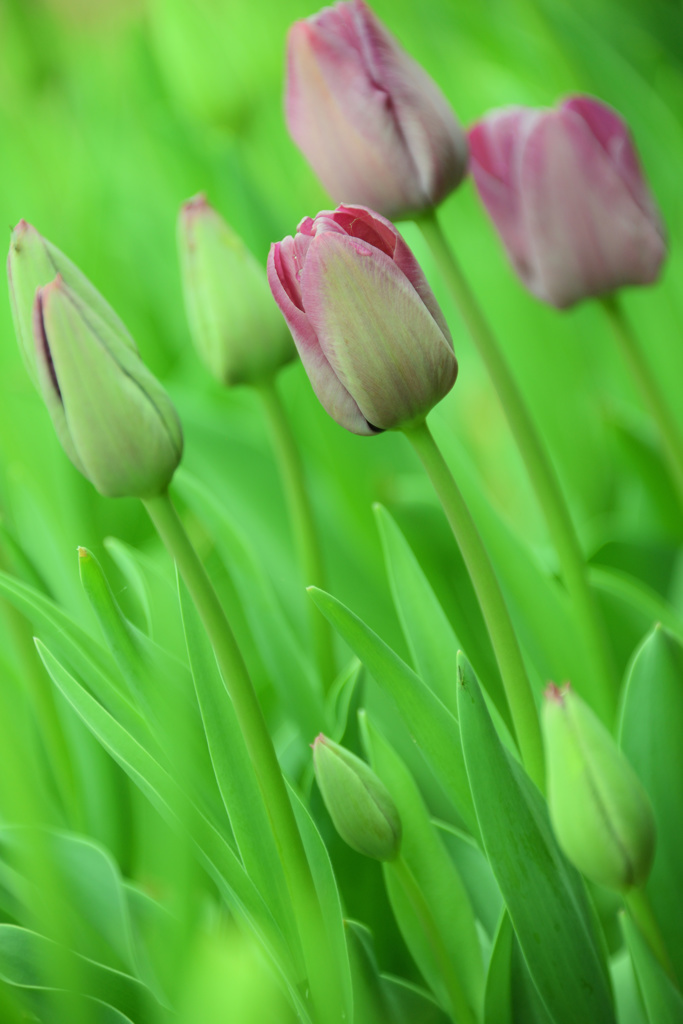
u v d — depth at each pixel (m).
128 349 1.04
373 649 1.06
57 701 1.20
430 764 1.07
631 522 1.59
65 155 2.71
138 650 1.07
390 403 1.03
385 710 1.22
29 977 1.06
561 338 1.91
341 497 1.50
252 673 1.28
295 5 2.09
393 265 1.03
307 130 1.16
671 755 1.10
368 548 1.41
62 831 1.14
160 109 2.51
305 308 1.03
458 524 1.05
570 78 2.11
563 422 1.84
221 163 1.85
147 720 1.08
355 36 1.15
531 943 1.05
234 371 1.19
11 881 1.09
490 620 1.06
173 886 1.03
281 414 1.20
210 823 1.06
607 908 1.16
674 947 1.10
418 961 1.09
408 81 1.15
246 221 1.63
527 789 1.06
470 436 1.89
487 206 1.25
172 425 1.04
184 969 1.01
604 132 1.23
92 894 1.11
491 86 2.22
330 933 1.06
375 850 1.05
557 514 1.19
